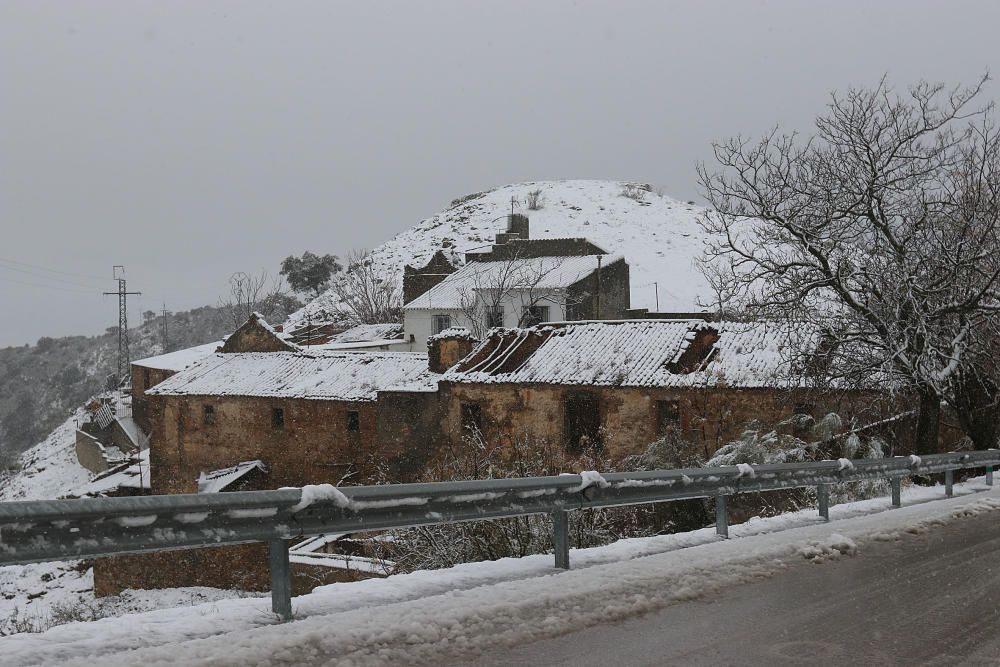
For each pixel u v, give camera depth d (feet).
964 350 84.74
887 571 34.01
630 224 359.66
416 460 123.85
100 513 21.49
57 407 437.99
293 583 92.99
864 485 74.95
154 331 515.50
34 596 140.05
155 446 152.25
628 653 22.97
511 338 126.11
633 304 224.12
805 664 22.21
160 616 25.58
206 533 23.80
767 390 97.60
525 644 23.63
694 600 28.99
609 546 38.11
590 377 110.73
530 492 32.40
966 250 85.10
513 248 203.00
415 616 25.50
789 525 47.19
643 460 93.20
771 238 89.15
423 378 130.62
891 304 84.17
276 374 148.25
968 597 29.60
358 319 255.50
